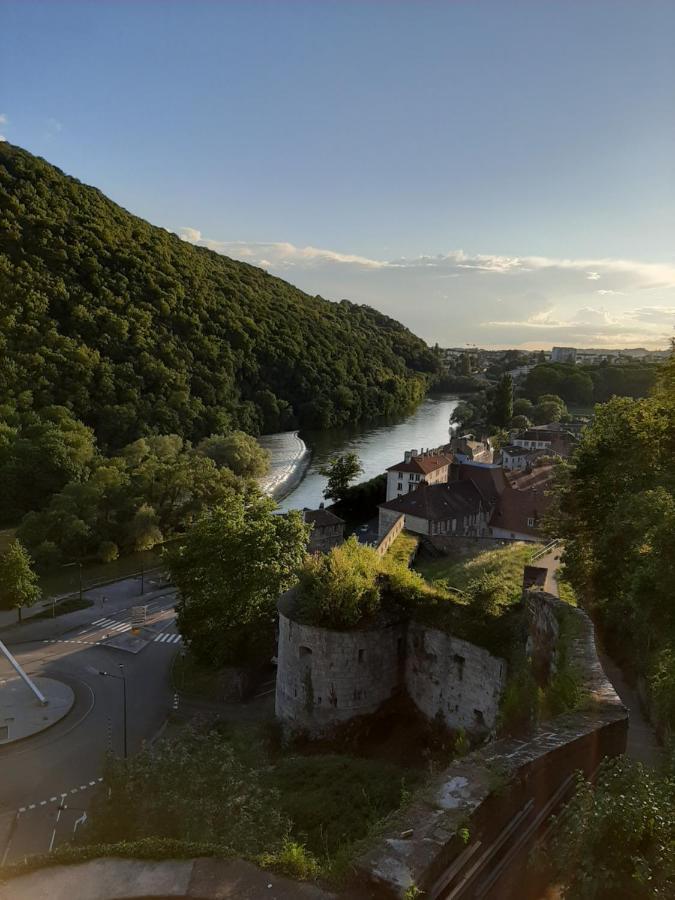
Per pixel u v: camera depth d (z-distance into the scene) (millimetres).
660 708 20281
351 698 29391
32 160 181250
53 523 76500
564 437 147625
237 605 46312
